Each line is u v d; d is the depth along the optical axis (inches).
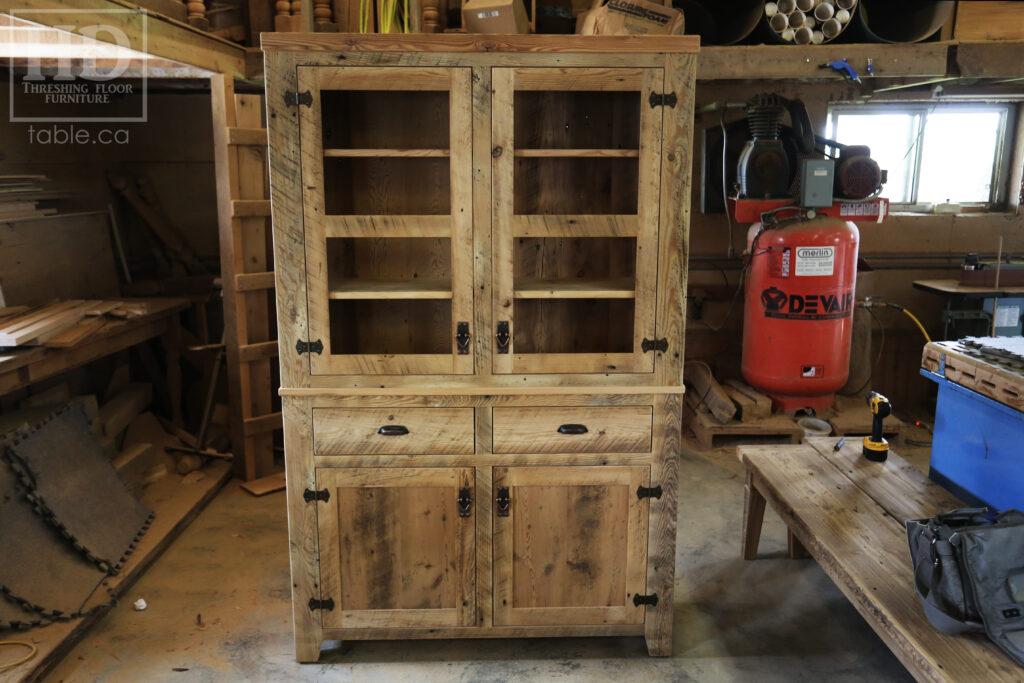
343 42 78.7
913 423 175.6
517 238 97.9
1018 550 68.2
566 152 83.0
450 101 83.7
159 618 100.8
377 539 90.2
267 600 105.7
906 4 159.8
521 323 100.1
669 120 81.3
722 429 158.9
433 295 85.7
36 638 92.0
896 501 95.0
